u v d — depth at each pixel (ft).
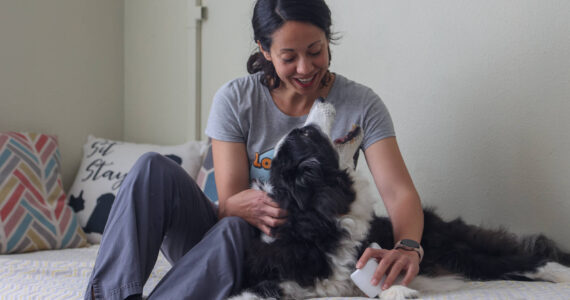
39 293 5.72
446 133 7.74
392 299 4.42
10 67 9.61
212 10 10.61
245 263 4.97
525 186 6.97
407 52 8.11
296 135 5.05
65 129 10.64
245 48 10.05
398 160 5.87
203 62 10.83
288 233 5.00
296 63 5.29
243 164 5.96
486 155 7.32
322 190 4.91
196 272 4.77
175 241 5.49
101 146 10.23
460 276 5.56
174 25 11.13
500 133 7.18
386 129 6.00
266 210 5.16
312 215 4.92
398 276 4.95
